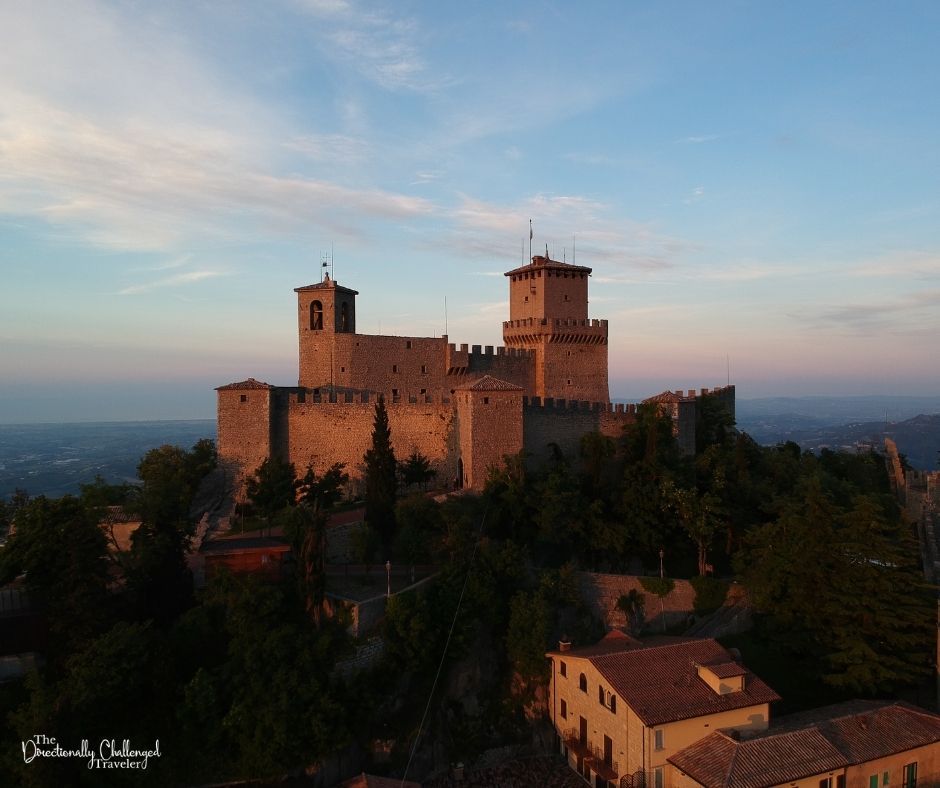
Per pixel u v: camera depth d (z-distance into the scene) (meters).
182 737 44.28
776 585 57.28
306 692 44.78
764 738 43.25
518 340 105.44
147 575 52.25
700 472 76.06
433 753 50.75
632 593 63.62
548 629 56.44
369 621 51.97
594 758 48.81
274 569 55.47
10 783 40.03
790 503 68.06
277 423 81.38
